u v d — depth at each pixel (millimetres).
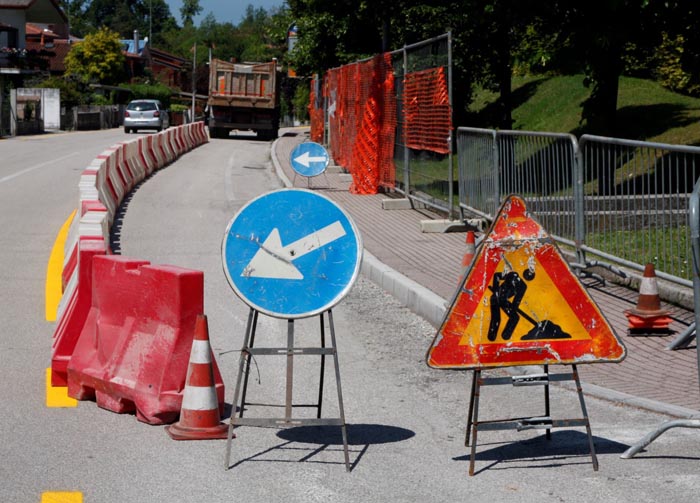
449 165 16938
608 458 6539
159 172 29547
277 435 7078
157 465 6340
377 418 7500
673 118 25266
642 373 8625
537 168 13703
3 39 76062
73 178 26844
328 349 6605
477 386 6406
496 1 19156
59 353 8141
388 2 26516
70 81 78188
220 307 11695
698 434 6996
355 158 23547
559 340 6535
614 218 11750
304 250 6680
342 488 5949
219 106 53094
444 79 16766
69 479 6031
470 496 5820
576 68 20172
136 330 7594
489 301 6484
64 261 13781
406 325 10945
